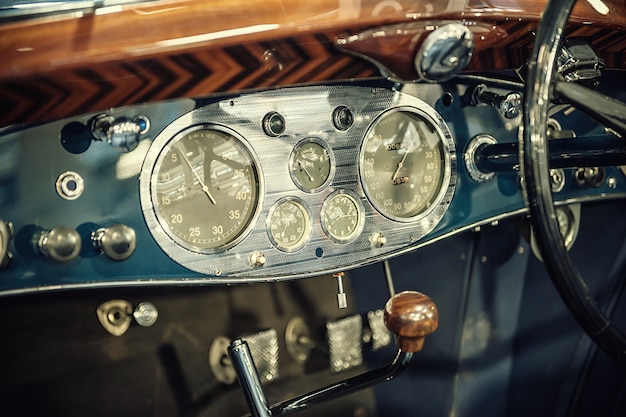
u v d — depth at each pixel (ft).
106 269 2.95
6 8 2.84
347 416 3.77
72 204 2.90
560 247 2.71
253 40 2.84
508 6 3.10
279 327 3.65
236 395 3.60
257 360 3.59
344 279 3.73
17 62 2.68
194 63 2.84
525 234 3.89
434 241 3.47
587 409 3.99
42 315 3.26
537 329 4.04
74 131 2.88
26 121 2.81
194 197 3.09
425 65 2.93
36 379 3.28
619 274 3.99
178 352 3.49
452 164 3.48
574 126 3.71
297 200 3.22
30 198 2.85
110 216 2.95
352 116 3.27
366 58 2.99
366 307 3.79
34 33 2.79
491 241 3.92
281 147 3.18
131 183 2.97
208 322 3.53
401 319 3.14
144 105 2.97
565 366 4.07
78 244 2.86
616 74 3.75
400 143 3.41
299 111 3.19
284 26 2.85
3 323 3.21
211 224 3.12
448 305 3.92
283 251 3.21
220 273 3.12
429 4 2.99
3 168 2.81
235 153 3.13
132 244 2.93
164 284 3.03
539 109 2.67
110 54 2.72
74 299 3.30
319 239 3.27
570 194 3.71
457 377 3.97
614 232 3.97
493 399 4.05
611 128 2.70
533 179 2.68
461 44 2.89
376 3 2.97
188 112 3.02
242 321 3.58
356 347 3.77
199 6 2.93
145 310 3.37
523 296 4.00
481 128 3.52
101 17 2.87
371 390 3.81
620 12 3.34
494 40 3.14
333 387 3.33
